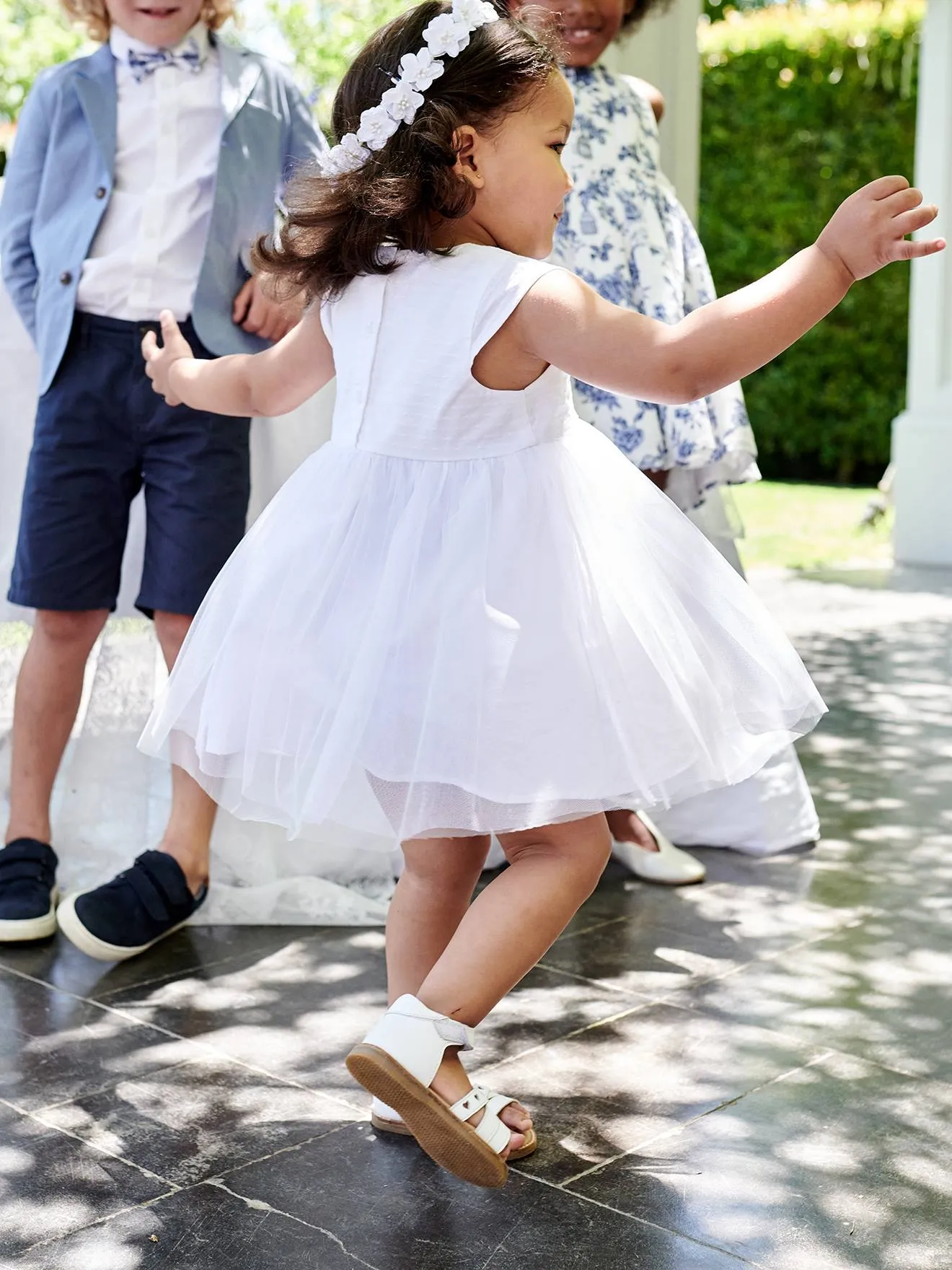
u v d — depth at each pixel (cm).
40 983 299
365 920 335
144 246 316
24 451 355
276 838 351
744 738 232
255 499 355
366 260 218
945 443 870
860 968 307
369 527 218
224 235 318
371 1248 206
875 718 529
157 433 320
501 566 209
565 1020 282
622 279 342
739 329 199
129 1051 269
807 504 1164
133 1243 208
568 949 318
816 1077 258
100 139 317
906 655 632
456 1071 216
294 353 245
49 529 321
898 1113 245
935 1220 213
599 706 206
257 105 327
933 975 304
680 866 362
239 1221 213
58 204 324
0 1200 219
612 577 214
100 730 353
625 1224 212
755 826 384
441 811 206
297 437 352
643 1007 288
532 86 217
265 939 326
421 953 236
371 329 220
